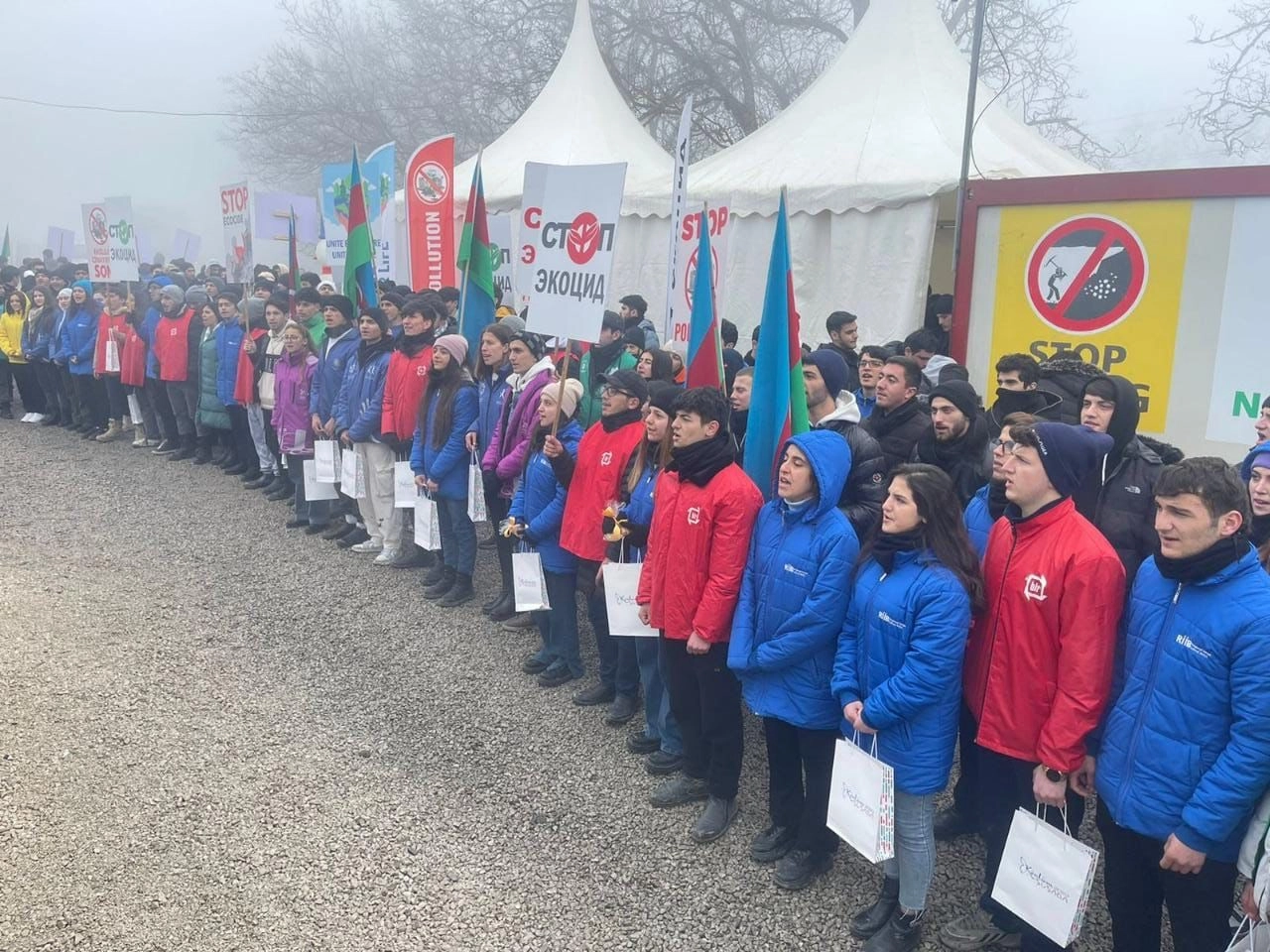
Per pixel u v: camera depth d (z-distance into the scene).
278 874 3.66
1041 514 2.91
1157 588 2.65
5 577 7.07
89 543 7.94
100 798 4.18
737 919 3.43
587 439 4.96
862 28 10.67
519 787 4.31
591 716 5.02
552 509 5.14
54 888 3.57
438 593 6.71
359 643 5.96
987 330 5.67
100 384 12.18
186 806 4.13
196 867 3.71
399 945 3.28
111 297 11.34
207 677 5.45
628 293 11.03
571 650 5.37
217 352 9.66
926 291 8.27
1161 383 5.00
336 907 3.47
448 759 4.57
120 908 3.46
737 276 9.69
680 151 5.46
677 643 3.96
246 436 9.64
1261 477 3.48
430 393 6.47
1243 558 2.48
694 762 4.14
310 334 8.55
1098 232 5.14
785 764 3.69
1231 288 4.72
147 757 4.55
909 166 8.52
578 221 4.70
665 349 5.88
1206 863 2.53
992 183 5.54
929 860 3.17
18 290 13.73
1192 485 2.46
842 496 4.07
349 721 4.95
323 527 8.25
